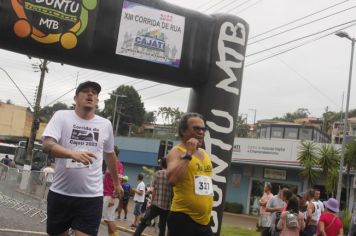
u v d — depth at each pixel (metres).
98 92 4.97
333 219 10.11
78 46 8.34
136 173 41.97
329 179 27.09
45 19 8.13
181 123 4.79
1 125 71.69
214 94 9.22
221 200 9.09
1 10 7.91
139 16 8.79
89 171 4.82
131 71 8.87
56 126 4.79
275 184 32.06
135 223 15.21
